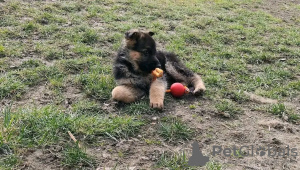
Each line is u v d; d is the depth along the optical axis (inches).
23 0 99.6
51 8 94.7
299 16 124.2
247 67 72.3
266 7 135.0
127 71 53.3
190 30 93.3
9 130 38.6
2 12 87.1
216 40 87.4
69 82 57.3
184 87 54.9
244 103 55.4
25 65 62.2
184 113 49.6
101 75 59.6
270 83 63.9
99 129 41.9
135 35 53.0
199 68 69.2
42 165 35.6
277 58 77.9
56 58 67.6
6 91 51.6
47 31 79.6
